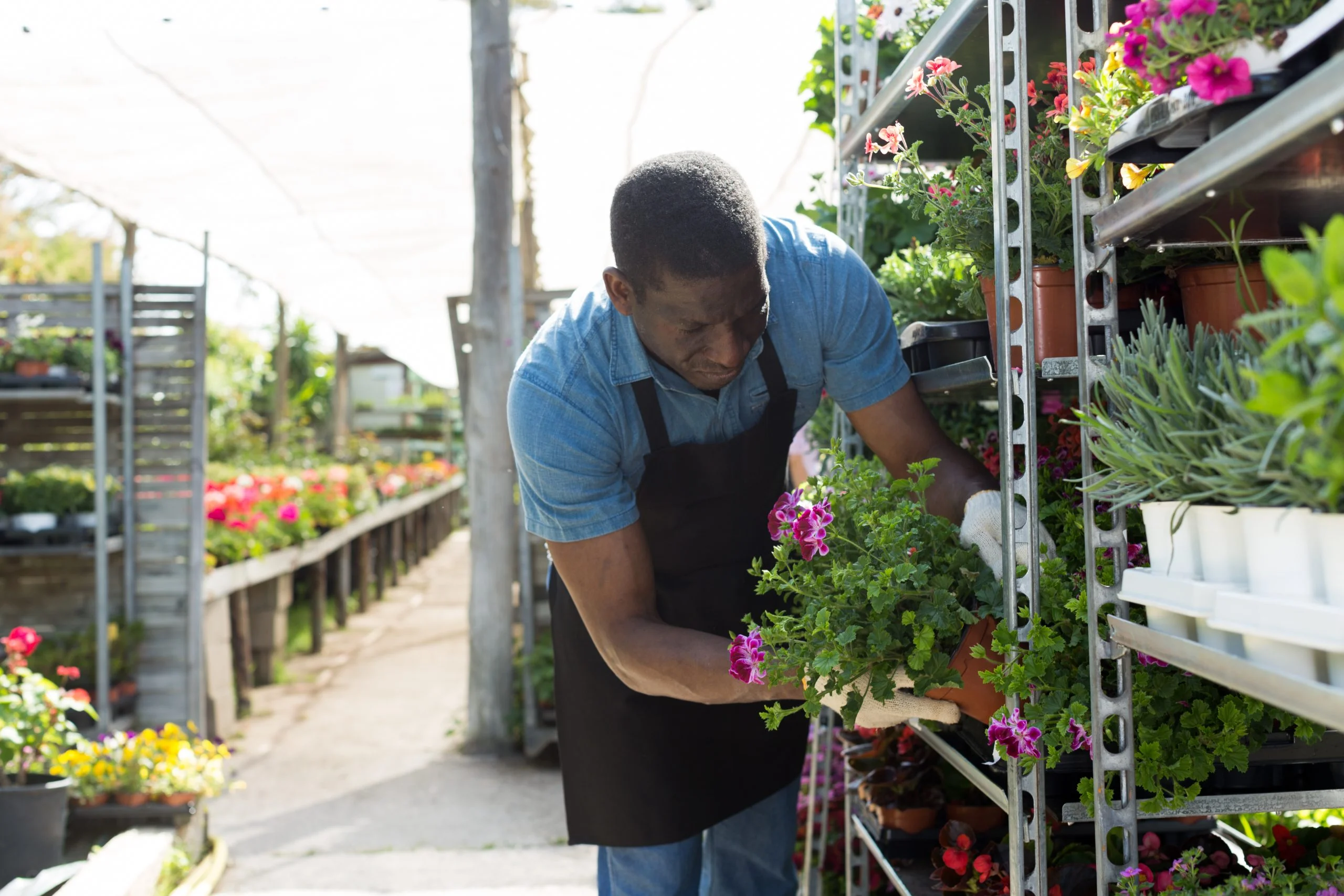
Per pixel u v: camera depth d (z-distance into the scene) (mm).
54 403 5129
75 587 5062
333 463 12422
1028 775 1383
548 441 1638
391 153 5664
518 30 4562
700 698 1599
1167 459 992
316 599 7492
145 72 4418
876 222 2574
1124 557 1304
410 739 5211
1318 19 851
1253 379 760
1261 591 920
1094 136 1218
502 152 4773
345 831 3926
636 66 4410
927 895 1914
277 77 4578
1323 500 813
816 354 1765
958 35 1570
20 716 3277
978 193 1581
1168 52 995
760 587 1478
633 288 1450
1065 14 1445
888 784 2158
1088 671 1376
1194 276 1303
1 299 4871
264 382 17719
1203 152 934
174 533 4898
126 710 4867
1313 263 714
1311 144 813
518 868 3520
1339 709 782
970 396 2055
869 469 1562
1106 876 1313
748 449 1800
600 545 1668
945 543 1502
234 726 5449
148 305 4934
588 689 1954
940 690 1452
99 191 6266
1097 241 1229
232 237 7395
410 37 4410
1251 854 1781
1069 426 1758
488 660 4945
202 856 3578
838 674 1391
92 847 3355
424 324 11617
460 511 19688
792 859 2188
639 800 1934
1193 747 1314
